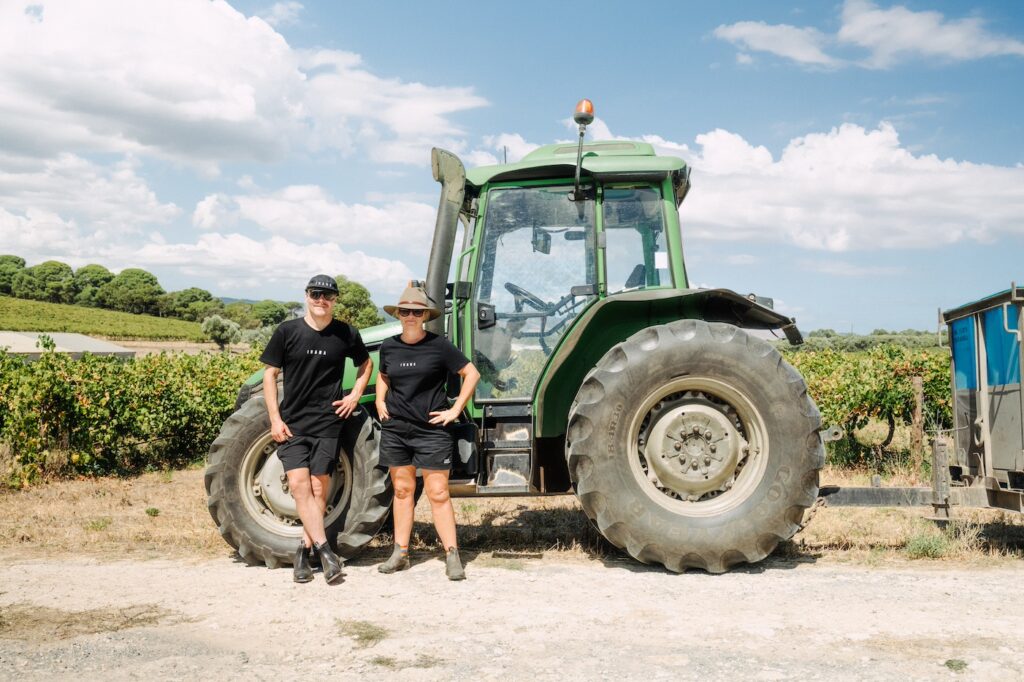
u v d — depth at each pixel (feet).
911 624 11.58
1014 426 15.03
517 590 13.74
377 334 17.33
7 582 14.61
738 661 10.24
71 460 30.83
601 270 16.24
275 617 12.43
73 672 10.25
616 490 14.52
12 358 32.04
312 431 14.90
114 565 16.01
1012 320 14.97
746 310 16.63
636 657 10.45
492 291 16.55
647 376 14.60
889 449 34.58
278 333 14.92
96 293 495.82
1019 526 18.19
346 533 15.49
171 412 35.55
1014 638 10.96
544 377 15.29
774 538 14.47
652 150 17.22
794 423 14.56
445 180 15.92
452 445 15.14
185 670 10.26
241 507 15.72
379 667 10.25
